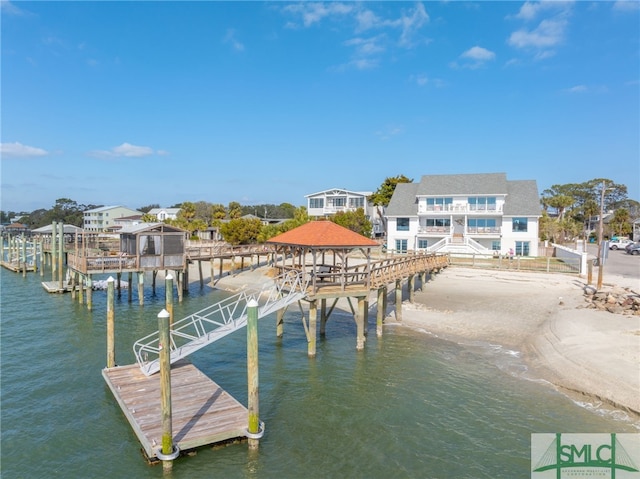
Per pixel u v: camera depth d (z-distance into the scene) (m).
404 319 25.58
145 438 11.48
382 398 15.49
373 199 72.00
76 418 13.93
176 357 16.05
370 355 19.88
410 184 58.91
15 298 33.34
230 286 38.34
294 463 11.52
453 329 23.62
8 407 14.68
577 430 12.85
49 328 24.67
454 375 17.41
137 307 30.81
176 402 13.59
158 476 11.02
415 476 10.98
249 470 11.21
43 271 48.78
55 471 11.24
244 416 12.86
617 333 19.12
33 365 18.61
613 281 32.66
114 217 113.25
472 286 33.62
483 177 53.16
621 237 73.62
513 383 16.44
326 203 69.25
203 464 11.39
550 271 36.28
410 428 13.37
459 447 12.26
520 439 12.55
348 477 10.96
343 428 13.40
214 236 75.69
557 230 69.00
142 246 30.98
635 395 13.98
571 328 20.28
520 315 25.55
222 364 18.94
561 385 15.97
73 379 17.05
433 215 52.06
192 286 39.16
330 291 19.95
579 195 102.88
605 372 15.62
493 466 11.32
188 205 86.56
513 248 48.72
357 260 45.12
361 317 20.47
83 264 29.80
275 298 19.78
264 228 51.50
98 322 26.20
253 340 11.90
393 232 54.34
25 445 12.41
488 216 50.19
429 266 32.66
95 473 11.12
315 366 18.62
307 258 47.78
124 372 15.93
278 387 16.53
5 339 22.41
